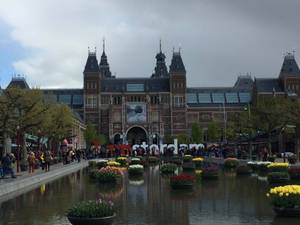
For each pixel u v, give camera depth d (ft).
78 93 475.72
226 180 113.39
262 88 451.12
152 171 159.74
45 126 190.90
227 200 75.51
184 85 462.60
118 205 71.20
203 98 480.23
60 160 226.17
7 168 110.83
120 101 464.24
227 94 485.56
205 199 77.30
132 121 444.55
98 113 452.35
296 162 176.96
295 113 175.73
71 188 99.91
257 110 220.23
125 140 440.45
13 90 180.96
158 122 451.94
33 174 126.21
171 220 57.26
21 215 63.46
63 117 225.35
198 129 412.77
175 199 77.87
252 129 231.09
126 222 55.98
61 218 60.64
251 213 61.67
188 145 341.62
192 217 59.31
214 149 303.07
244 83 515.50
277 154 225.15
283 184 99.91
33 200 79.56
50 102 225.15
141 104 447.42
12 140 236.84
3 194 87.40
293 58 456.04
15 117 158.20
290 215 57.67
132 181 116.16
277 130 218.18
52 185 107.86
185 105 459.73
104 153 290.97
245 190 89.66
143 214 62.13
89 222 47.26
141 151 292.81
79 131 388.78
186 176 94.84
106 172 111.86
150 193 87.51
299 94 367.66
